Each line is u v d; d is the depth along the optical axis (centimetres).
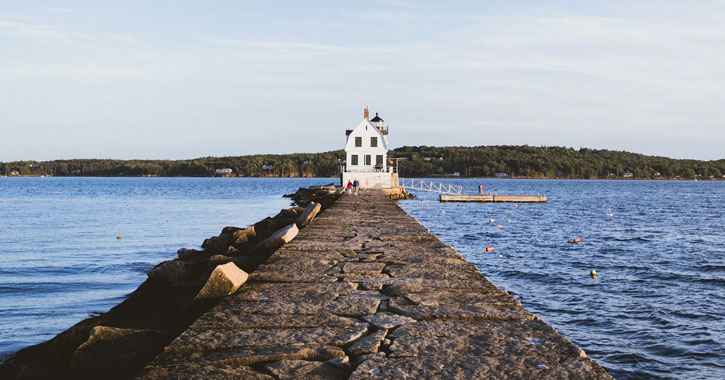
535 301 1633
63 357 750
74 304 1548
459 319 496
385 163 6400
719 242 3095
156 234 3469
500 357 386
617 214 5372
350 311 525
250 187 14462
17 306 1520
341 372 366
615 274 2056
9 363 750
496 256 2498
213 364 380
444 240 3092
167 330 624
